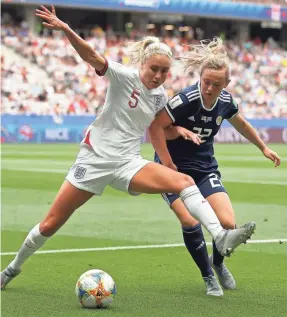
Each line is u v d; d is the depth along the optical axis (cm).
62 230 1118
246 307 673
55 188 1662
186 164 742
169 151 747
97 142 691
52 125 3684
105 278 670
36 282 773
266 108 4625
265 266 870
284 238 1066
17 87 3922
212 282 723
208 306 675
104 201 1455
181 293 728
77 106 4009
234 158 2738
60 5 4453
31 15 4481
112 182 696
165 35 5153
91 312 650
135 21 5088
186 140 738
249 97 4650
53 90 4028
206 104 716
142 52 680
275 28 5875
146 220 1223
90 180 691
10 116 3591
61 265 865
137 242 1026
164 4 4884
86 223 1186
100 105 4097
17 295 715
